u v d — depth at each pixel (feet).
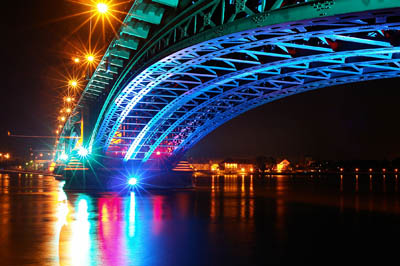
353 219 97.81
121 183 210.79
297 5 67.26
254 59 117.91
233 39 84.74
